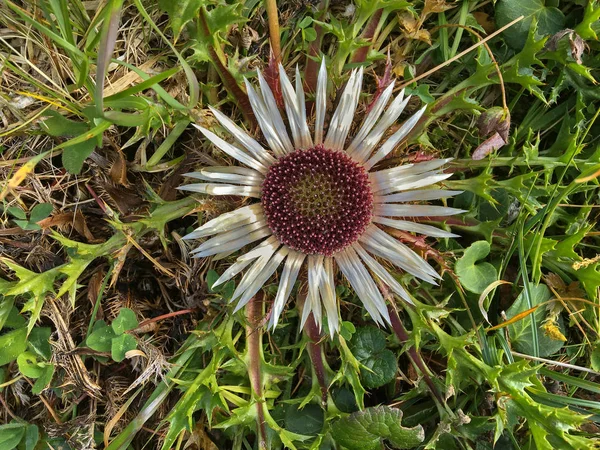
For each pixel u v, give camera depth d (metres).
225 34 0.18
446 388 0.18
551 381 0.20
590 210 0.20
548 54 0.19
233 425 0.19
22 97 0.18
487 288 0.18
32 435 0.19
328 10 0.20
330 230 0.18
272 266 0.18
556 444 0.17
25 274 0.17
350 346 0.19
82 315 0.19
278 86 0.17
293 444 0.18
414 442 0.17
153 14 0.19
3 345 0.18
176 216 0.18
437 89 0.20
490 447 0.19
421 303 0.18
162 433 0.19
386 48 0.20
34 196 0.19
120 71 0.19
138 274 0.20
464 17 0.19
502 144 0.18
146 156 0.19
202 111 0.18
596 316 0.19
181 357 0.18
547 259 0.19
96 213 0.19
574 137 0.18
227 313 0.18
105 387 0.19
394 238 0.18
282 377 0.18
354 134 0.18
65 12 0.16
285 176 0.18
